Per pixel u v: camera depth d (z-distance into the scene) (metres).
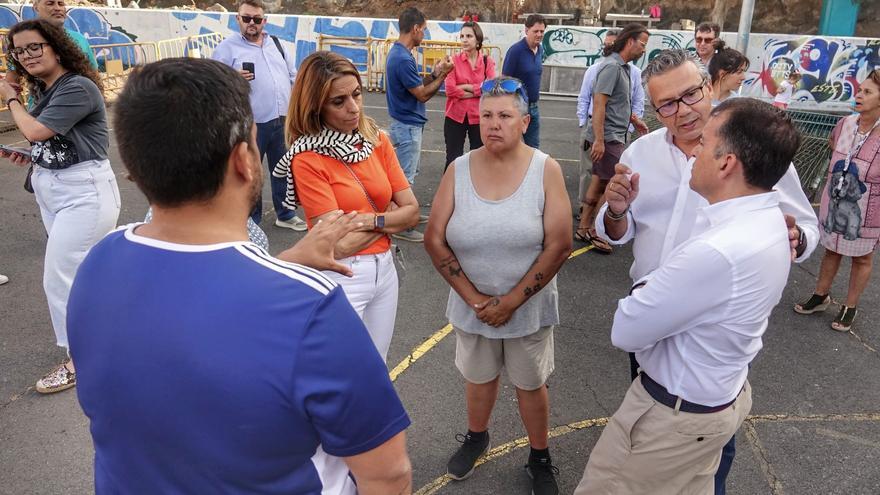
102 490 1.11
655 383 1.88
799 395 3.53
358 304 2.50
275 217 6.24
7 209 6.40
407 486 1.16
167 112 0.99
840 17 19.80
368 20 15.16
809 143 6.19
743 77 4.16
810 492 2.79
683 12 22.23
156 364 0.98
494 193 2.37
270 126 5.48
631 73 5.82
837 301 4.71
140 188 1.05
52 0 4.57
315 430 1.03
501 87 2.26
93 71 3.25
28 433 3.08
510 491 2.78
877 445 3.11
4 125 10.16
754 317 1.69
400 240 5.70
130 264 1.04
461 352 2.66
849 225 4.03
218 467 1.00
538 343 2.52
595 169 5.52
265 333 0.97
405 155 5.67
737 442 3.12
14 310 4.31
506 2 22.41
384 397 1.07
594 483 2.05
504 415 3.29
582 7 21.83
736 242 1.63
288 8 24.52
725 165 1.68
